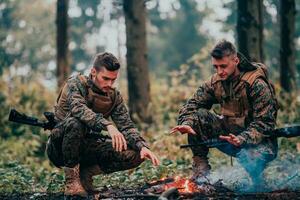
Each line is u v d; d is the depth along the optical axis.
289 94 14.88
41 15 50.47
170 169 9.12
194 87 17.94
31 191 8.60
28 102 18.03
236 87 7.48
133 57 15.78
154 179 8.64
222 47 7.32
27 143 15.04
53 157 7.45
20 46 48.62
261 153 7.35
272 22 37.59
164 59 62.00
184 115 7.69
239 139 7.19
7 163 11.23
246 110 7.54
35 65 48.94
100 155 7.38
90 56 54.91
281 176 9.06
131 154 7.30
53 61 49.88
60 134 7.11
